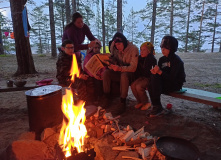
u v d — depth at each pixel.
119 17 14.00
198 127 2.59
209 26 29.06
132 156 1.75
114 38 3.26
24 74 7.88
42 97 2.15
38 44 37.66
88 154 1.62
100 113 2.61
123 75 3.12
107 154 1.81
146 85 3.20
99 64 3.30
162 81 2.95
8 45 30.31
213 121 2.80
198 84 5.50
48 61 13.77
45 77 7.25
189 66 9.65
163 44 2.84
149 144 1.94
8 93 4.77
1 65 11.50
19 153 1.88
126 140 1.98
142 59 3.26
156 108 2.96
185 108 3.42
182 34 28.39
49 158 1.84
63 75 3.37
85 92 3.46
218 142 2.22
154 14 17.30
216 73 7.53
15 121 2.94
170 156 1.57
